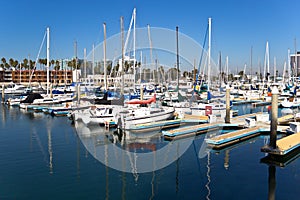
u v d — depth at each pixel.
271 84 64.31
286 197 12.09
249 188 12.99
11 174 14.55
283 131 22.83
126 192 12.50
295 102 42.34
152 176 14.24
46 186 13.11
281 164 16.11
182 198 12.01
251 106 46.41
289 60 66.62
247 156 17.66
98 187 12.98
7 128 27.23
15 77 111.50
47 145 20.45
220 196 12.19
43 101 44.03
